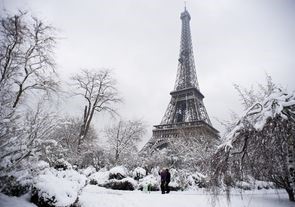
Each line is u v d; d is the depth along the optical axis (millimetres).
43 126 6086
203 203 9766
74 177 8789
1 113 5449
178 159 22078
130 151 27484
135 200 9469
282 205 8531
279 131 5199
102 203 8023
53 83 16625
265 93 10531
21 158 5363
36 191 5949
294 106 5363
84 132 25594
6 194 5676
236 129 5961
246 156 6090
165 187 14180
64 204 5828
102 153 26516
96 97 27281
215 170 6258
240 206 9016
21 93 12977
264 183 8578
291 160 5457
